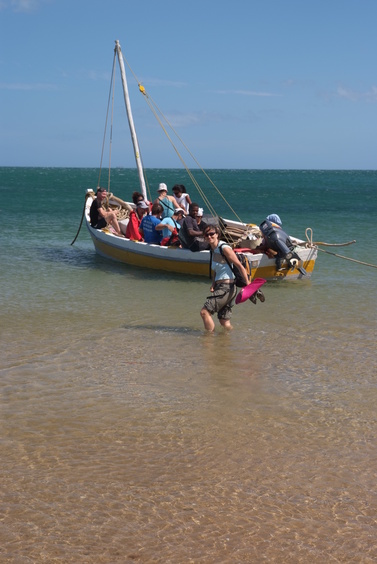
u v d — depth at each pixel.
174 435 5.13
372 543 3.62
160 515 3.89
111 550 3.53
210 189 82.69
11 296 10.80
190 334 8.43
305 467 4.57
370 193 68.38
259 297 8.64
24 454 4.75
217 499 4.10
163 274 13.48
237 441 5.03
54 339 8.09
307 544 3.61
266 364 7.11
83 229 23.17
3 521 3.80
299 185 103.94
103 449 4.86
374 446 4.95
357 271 13.91
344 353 7.59
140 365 7.04
